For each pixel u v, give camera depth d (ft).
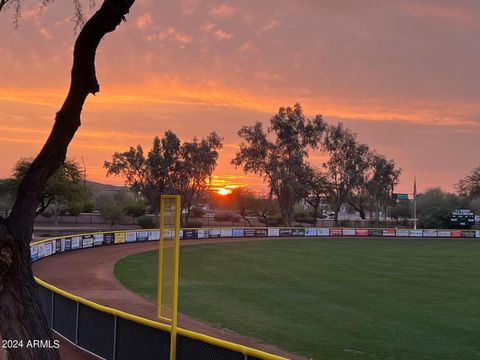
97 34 19.88
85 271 95.35
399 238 233.35
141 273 94.17
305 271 99.96
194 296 69.97
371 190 314.76
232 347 22.57
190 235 193.06
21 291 18.62
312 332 49.29
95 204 330.75
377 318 56.24
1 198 201.16
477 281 87.92
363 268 106.42
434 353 42.63
